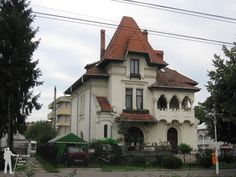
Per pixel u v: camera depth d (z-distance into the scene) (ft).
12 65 102.32
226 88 87.81
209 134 103.14
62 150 111.96
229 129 100.94
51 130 232.53
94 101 138.62
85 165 111.75
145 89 142.72
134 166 114.01
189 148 132.36
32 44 107.55
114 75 139.44
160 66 146.41
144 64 143.95
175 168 110.11
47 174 86.38
